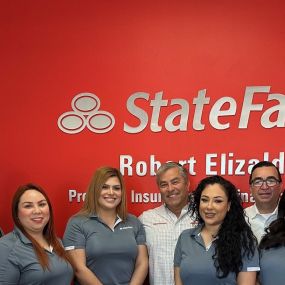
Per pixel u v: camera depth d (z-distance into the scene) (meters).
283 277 2.52
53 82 3.61
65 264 2.65
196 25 3.51
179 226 3.14
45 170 3.61
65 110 3.60
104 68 3.58
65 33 3.60
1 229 3.50
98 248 2.90
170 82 3.53
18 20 3.63
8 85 3.63
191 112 3.52
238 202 2.64
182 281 2.63
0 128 3.63
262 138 3.46
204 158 3.51
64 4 3.60
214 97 3.50
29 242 2.53
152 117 3.54
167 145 3.54
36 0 3.62
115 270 2.92
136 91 3.55
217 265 2.50
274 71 3.46
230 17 3.49
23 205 2.58
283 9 3.46
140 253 3.07
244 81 3.48
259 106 3.46
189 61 3.52
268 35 3.46
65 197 3.60
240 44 3.48
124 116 3.57
